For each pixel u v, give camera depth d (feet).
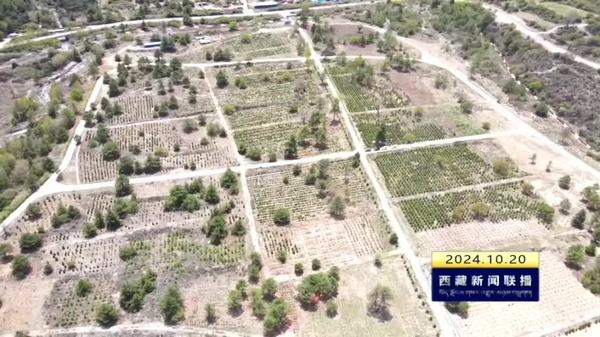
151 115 490.08
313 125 478.59
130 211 380.99
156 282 329.31
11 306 312.09
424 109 508.53
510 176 426.10
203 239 363.35
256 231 372.58
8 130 463.01
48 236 359.46
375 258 353.10
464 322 311.68
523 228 377.91
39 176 406.62
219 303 318.65
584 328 310.86
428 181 421.18
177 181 414.41
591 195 392.88
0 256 342.44
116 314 305.53
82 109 491.72
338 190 412.77
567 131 474.49
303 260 351.46
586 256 355.97
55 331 298.97
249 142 461.37
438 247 361.71
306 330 305.53
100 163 428.56
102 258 345.10
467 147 458.91
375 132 474.49
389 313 317.22
